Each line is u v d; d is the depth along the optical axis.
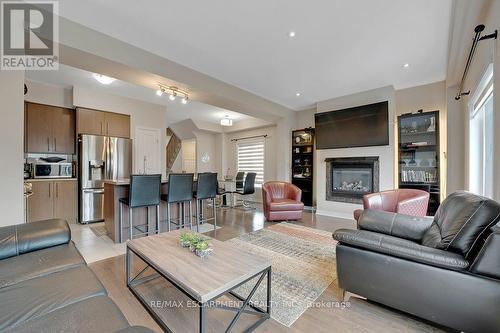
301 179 5.67
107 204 3.49
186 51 2.97
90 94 4.48
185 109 5.97
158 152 5.48
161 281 2.08
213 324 1.55
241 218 4.69
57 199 4.11
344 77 3.79
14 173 2.17
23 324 0.96
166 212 3.76
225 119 6.36
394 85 4.17
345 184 4.84
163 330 1.49
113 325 0.97
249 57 3.13
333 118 4.80
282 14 2.26
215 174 3.99
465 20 2.23
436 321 1.39
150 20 2.35
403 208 2.95
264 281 2.09
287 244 3.06
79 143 4.29
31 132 4.03
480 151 2.99
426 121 3.95
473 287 1.27
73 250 1.76
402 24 2.40
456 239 1.37
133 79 3.22
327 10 2.20
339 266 1.74
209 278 1.36
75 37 2.37
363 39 2.69
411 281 1.45
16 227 1.77
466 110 3.31
